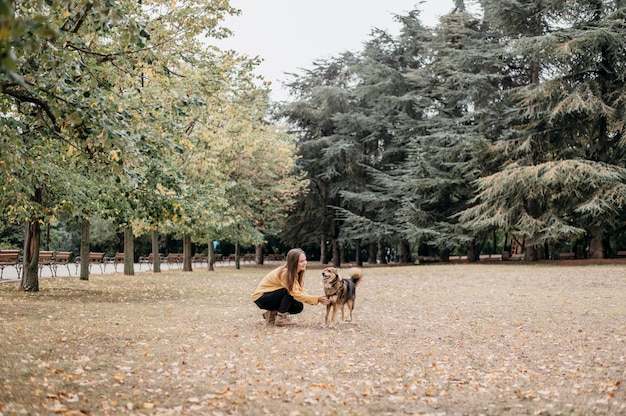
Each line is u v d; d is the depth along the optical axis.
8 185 12.04
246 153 27.86
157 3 12.51
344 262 49.38
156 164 13.20
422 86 35.66
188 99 10.72
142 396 5.41
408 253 38.31
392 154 37.41
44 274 24.53
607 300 13.75
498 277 20.72
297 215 40.75
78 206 14.23
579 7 26.94
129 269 25.09
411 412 5.16
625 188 24.11
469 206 32.59
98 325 9.68
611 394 5.66
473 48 31.66
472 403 5.50
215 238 31.23
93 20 6.70
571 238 27.45
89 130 7.23
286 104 38.53
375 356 7.63
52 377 5.90
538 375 6.64
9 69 2.60
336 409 5.15
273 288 9.82
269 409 5.10
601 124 27.47
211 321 10.51
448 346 8.41
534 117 28.83
